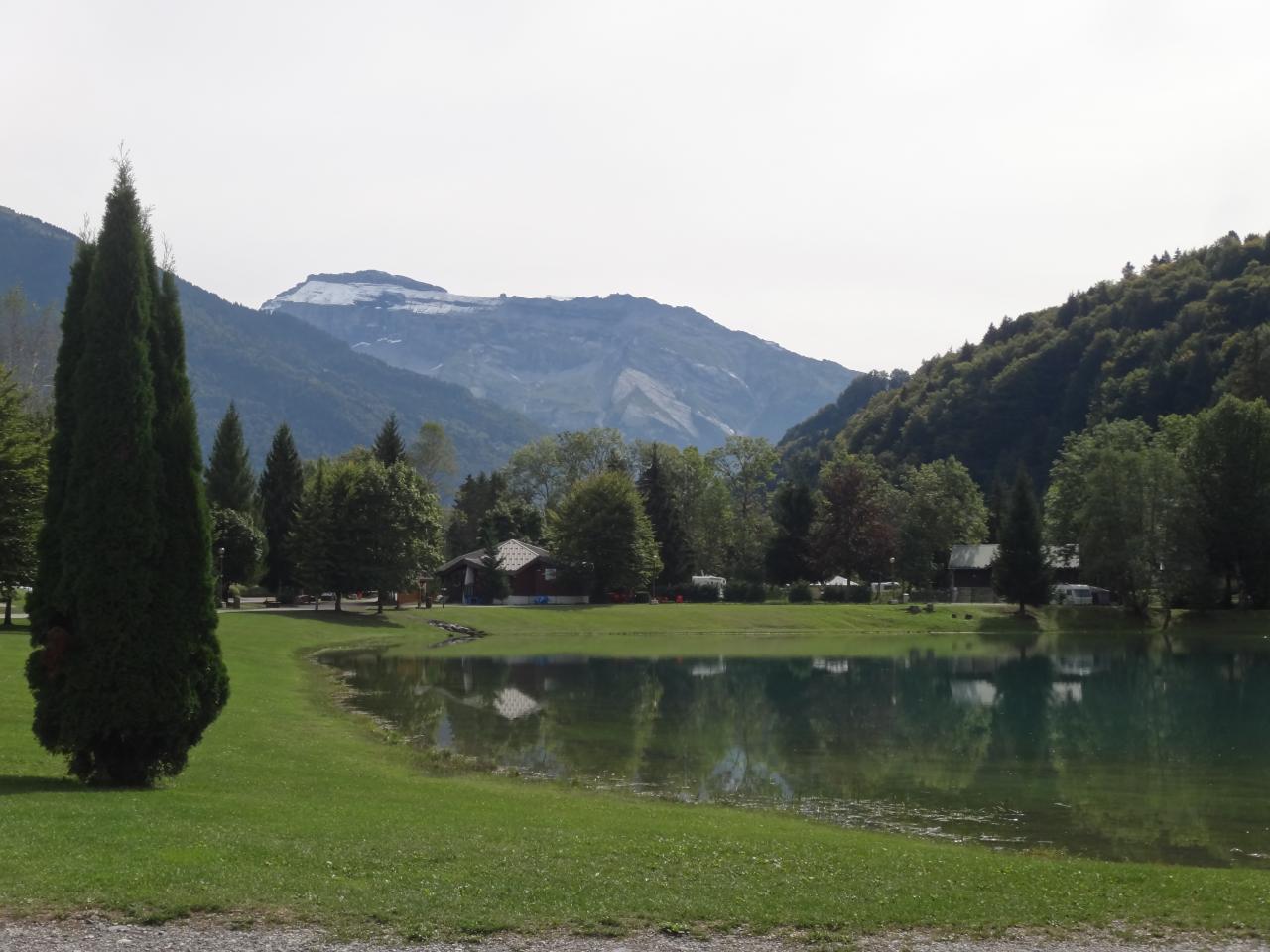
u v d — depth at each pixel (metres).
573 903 14.11
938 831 24.58
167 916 12.80
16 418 55.91
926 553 127.88
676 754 35.00
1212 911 15.23
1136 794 29.11
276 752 29.12
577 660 69.00
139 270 21.78
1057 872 17.61
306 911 13.22
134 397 21.48
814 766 33.25
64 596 21.20
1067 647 84.12
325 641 73.62
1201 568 95.94
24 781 21.53
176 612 21.70
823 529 129.62
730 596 124.62
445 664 64.06
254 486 119.56
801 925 13.81
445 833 17.97
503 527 145.25
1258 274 197.00
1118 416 174.25
